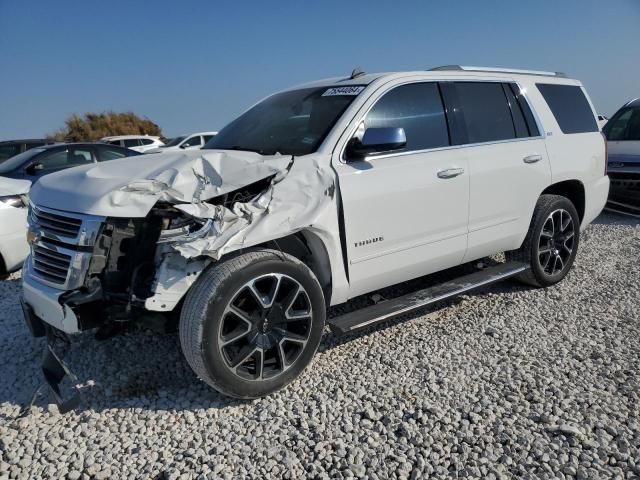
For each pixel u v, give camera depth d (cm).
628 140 883
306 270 324
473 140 429
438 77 419
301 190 321
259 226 299
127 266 298
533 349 379
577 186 524
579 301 471
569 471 251
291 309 323
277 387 321
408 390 327
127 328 377
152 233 294
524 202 461
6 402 323
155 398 324
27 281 324
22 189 589
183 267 291
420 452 270
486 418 296
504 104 463
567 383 329
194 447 278
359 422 296
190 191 288
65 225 300
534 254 480
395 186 366
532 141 471
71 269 290
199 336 287
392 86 387
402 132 343
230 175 297
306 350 332
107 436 288
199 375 299
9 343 400
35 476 259
